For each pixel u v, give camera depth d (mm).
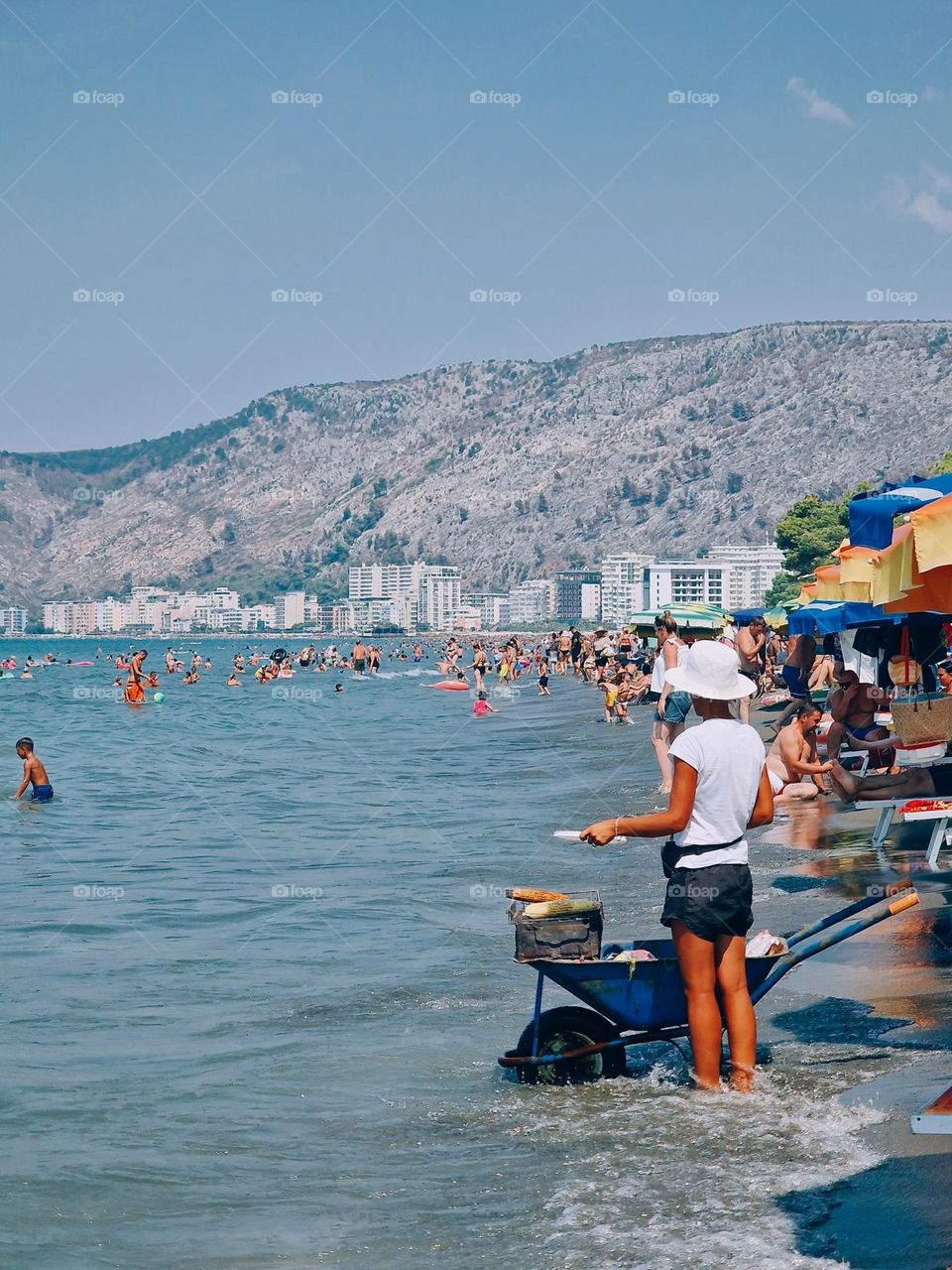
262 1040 7992
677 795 6633
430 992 9070
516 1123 6301
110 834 18578
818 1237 4723
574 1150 5863
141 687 60375
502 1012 8492
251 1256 4938
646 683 46312
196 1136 6316
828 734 17062
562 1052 6980
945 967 8594
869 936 9641
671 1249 4711
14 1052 7848
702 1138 5875
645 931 10297
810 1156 5551
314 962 10172
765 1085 6559
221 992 9281
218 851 16656
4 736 40438
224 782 25812
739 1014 6656
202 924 11906
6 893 13719
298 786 24719
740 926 6656
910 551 8602
